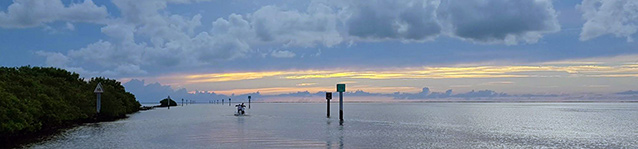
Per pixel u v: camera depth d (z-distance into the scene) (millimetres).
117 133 35656
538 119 69562
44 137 31656
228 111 102625
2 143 27547
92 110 49562
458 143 30266
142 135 34156
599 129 45594
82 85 68875
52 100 36438
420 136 35156
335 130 40719
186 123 50250
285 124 49312
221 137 32938
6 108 25953
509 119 69062
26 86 38188
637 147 29234
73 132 36062
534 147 28625
